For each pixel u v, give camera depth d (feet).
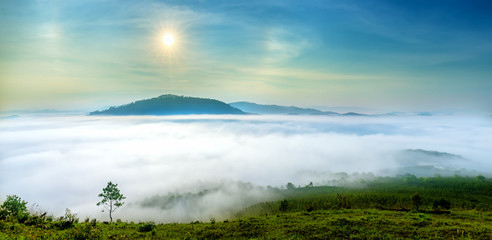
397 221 128.67
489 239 101.91
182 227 131.54
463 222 136.98
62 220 107.45
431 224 123.24
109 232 107.45
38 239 74.28
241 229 123.54
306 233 111.96
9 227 83.35
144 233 114.32
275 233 113.91
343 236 106.93
